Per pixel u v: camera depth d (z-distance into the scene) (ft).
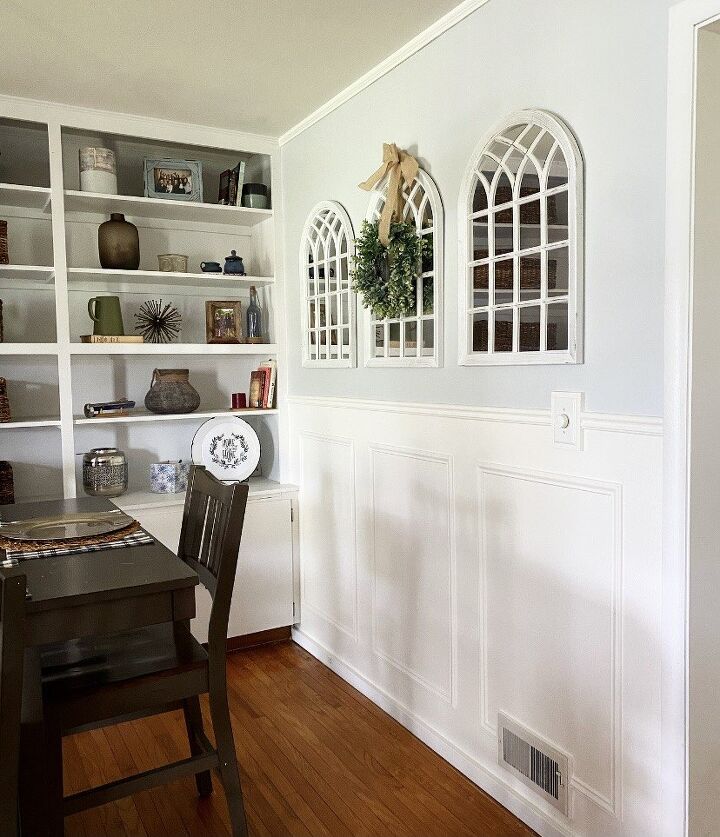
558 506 6.43
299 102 9.72
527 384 6.70
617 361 5.81
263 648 11.25
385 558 9.05
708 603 5.43
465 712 7.77
